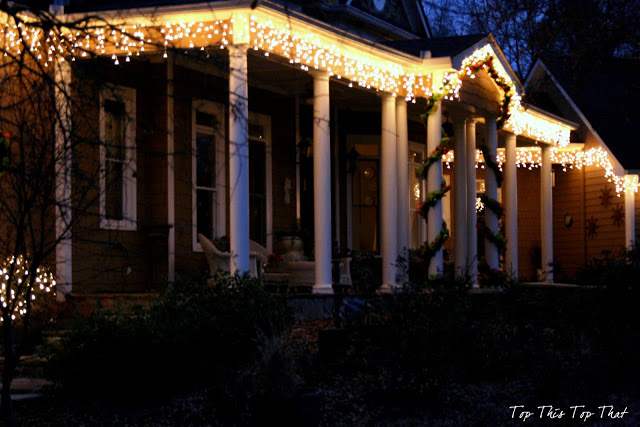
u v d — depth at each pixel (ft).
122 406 31.89
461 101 54.65
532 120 69.56
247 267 39.75
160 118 48.29
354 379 34.09
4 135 29.86
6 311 25.94
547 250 75.56
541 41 54.54
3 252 38.78
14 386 33.78
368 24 66.33
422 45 56.34
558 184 86.38
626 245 78.38
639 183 78.89
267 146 56.85
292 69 49.60
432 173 53.01
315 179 45.91
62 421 29.91
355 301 37.50
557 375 33.14
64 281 41.42
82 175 25.61
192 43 40.27
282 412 27.84
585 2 51.31
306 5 33.42
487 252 61.52
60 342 34.65
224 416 29.86
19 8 22.57
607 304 40.98
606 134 80.28
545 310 40.11
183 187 49.39
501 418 30.14
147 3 40.29
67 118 24.34
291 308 39.58
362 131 65.67
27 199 25.25
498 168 61.16
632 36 49.39
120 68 46.44
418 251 52.95
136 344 32.04
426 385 32.94
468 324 34.45
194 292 37.06
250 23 39.70
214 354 33.73
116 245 28.99
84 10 41.09
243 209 39.37
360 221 65.92
